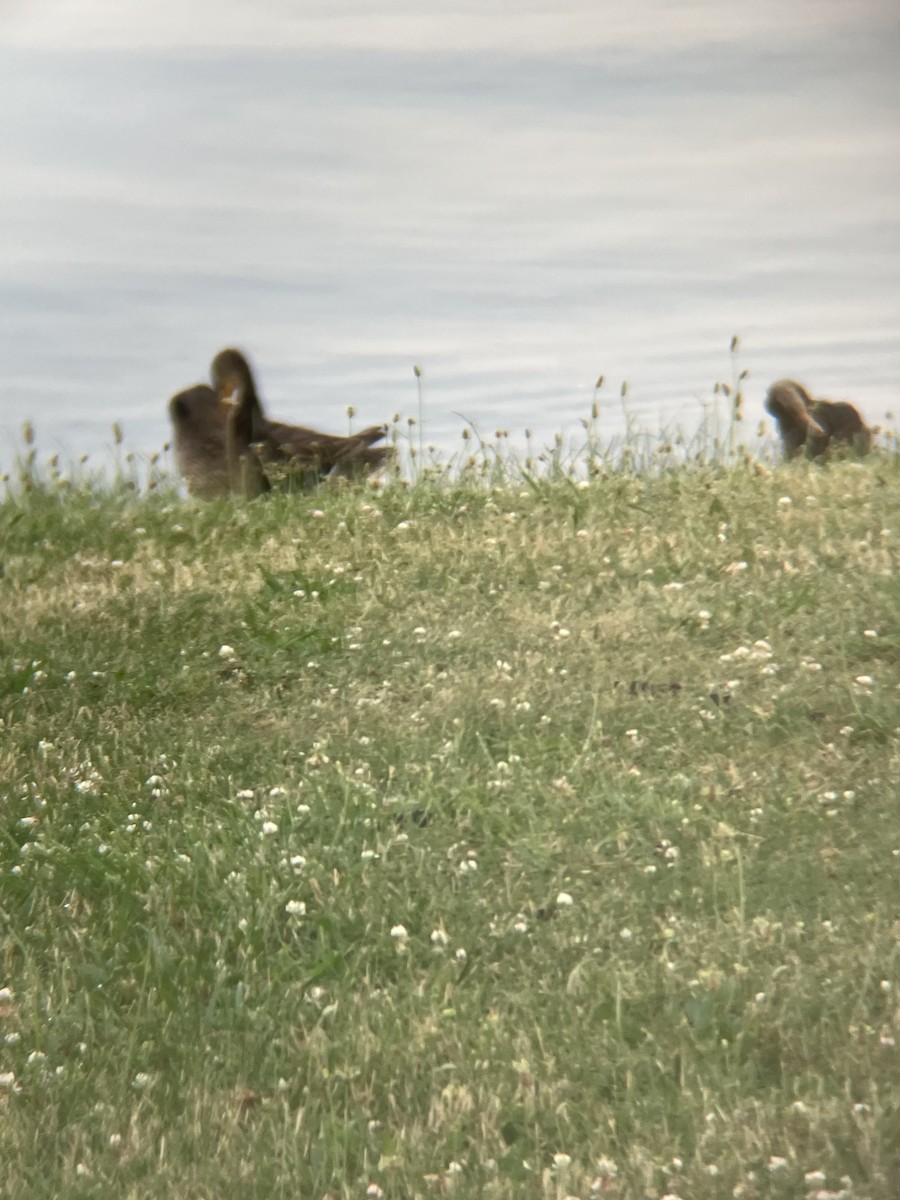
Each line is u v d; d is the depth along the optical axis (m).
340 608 38.16
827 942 23.69
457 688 32.91
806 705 30.73
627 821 27.38
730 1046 22.02
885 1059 21.22
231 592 40.41
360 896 26.14
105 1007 24.16
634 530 42.25
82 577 43.75
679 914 25.05
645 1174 19.64
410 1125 21.36
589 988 23.39
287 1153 20.75
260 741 32.00
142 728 33.28
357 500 49.81
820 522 41.09
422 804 28.58
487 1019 23.05
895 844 26.00
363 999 23.88
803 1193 19.08
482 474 52.44
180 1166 20.81
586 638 34.69
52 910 26.53
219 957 25.02
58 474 57.72
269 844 27.56
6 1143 21.33
